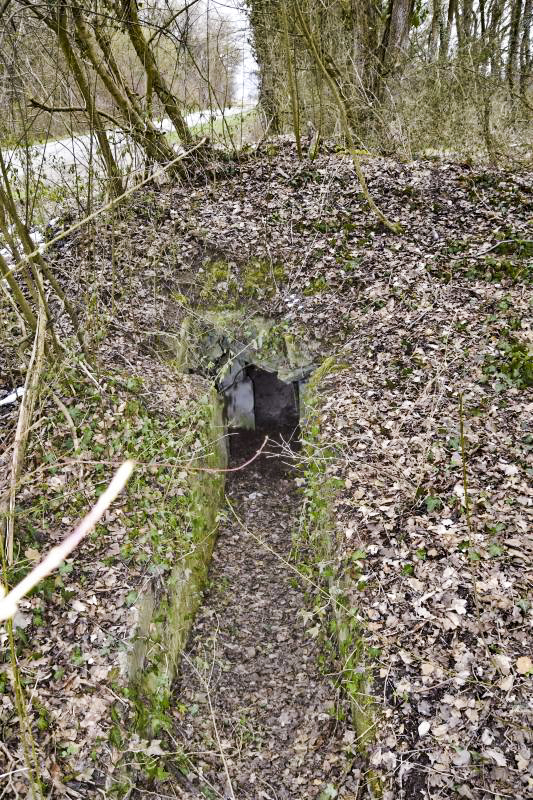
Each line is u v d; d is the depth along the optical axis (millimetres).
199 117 9820
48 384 5680
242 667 5609
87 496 5352
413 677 4156
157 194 9289
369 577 4828
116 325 7406
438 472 5469
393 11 11234
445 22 14586
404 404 6254
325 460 6117
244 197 9312
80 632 4531
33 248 5004
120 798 3861
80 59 6594
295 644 5770
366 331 7301
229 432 8891
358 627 4617
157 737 4602
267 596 6352
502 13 13586
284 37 8312
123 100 7938
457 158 10125
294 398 9641
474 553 4660
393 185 9250
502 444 5566
